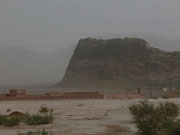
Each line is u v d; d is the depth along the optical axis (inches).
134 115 1178.6
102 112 1663.4
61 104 2427.4
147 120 883.4
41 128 1026.7
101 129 994.7
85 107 2065.7
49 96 3272.6
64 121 1238.3
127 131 947.3
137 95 3700.8
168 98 3430.1
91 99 3248.0
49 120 1192.2
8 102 2790.4
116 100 2979.8
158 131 853.8
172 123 840.3
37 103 2608.3
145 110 1082.7
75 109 1898.4
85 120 1273.4
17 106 2258.9
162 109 1117.1
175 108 1226.0
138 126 900.6
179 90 6712.6
